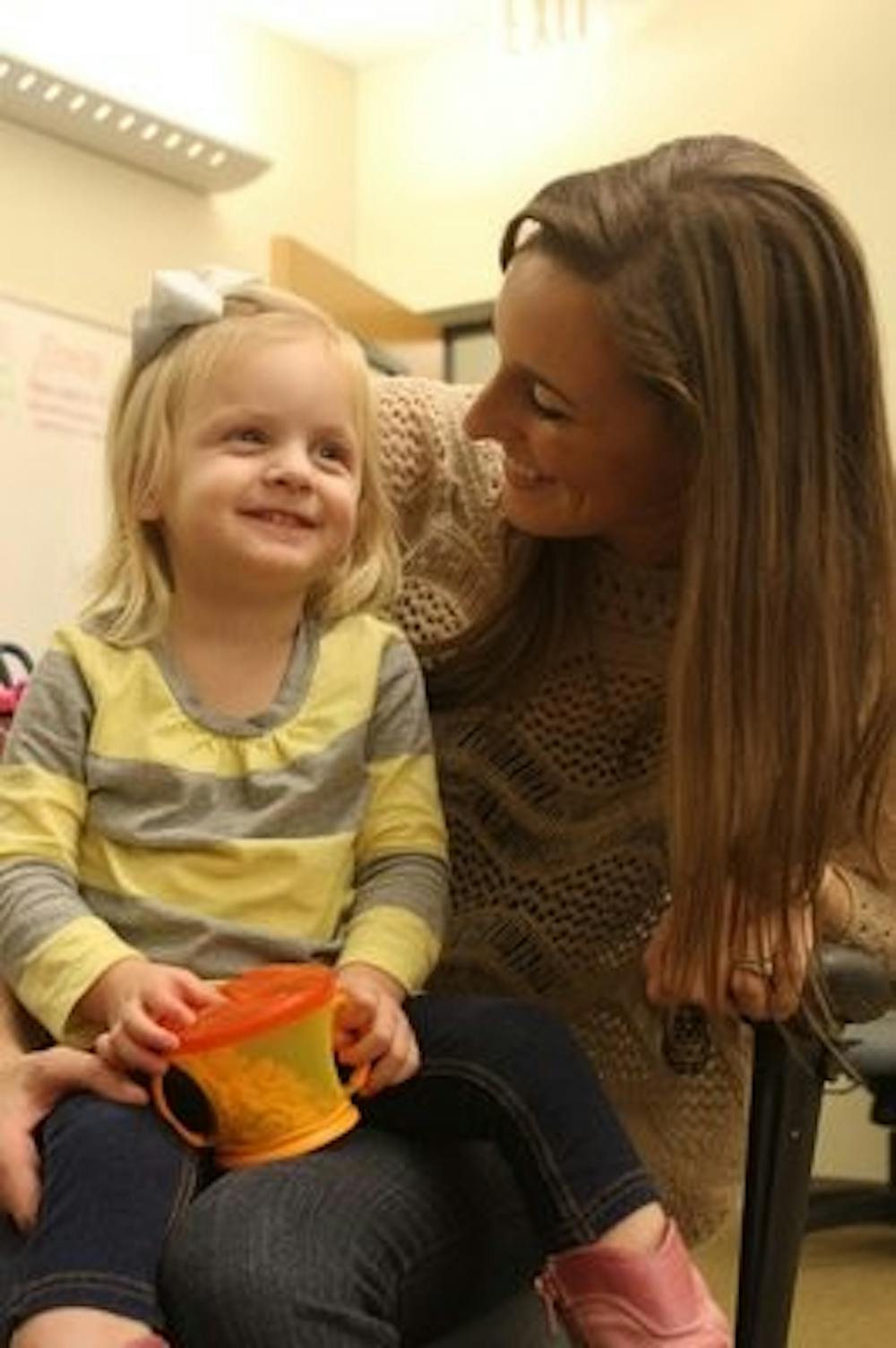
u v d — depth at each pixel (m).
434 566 1.16
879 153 3.12
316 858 1.00
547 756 1.11
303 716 1.02
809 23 3.21
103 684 1.00
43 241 3.10
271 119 3.60
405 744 1.06
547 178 3.54
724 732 0.89
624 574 1.06
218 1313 0.76
